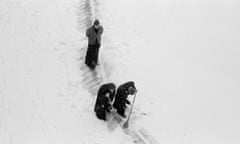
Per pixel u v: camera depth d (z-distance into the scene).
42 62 10.61
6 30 12.09
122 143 7.86
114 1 15.28
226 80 10.56
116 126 8.40
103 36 12.38
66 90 9.48
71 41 11.98
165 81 10.24
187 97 9.67
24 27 12.49
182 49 11.99
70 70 10.38
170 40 12.51
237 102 9.66
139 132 8.30
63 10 14.21
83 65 10.65
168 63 11.14
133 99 9.30
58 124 8.25
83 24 13.20
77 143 7.71
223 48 12.21
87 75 10.21
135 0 15.50
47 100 9.02
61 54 11.15
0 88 9.27
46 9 14.12
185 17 14.17
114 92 8.30
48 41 11.81
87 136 7.94
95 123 8.38
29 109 8.66
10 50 10.96
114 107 8.64
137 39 12.43
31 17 13.30
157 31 13.05
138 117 8.77
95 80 10.02
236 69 11.13
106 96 8.09
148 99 9.41
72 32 12.57
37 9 14.03
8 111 8.53
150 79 10.26
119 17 13.89
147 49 11.86
